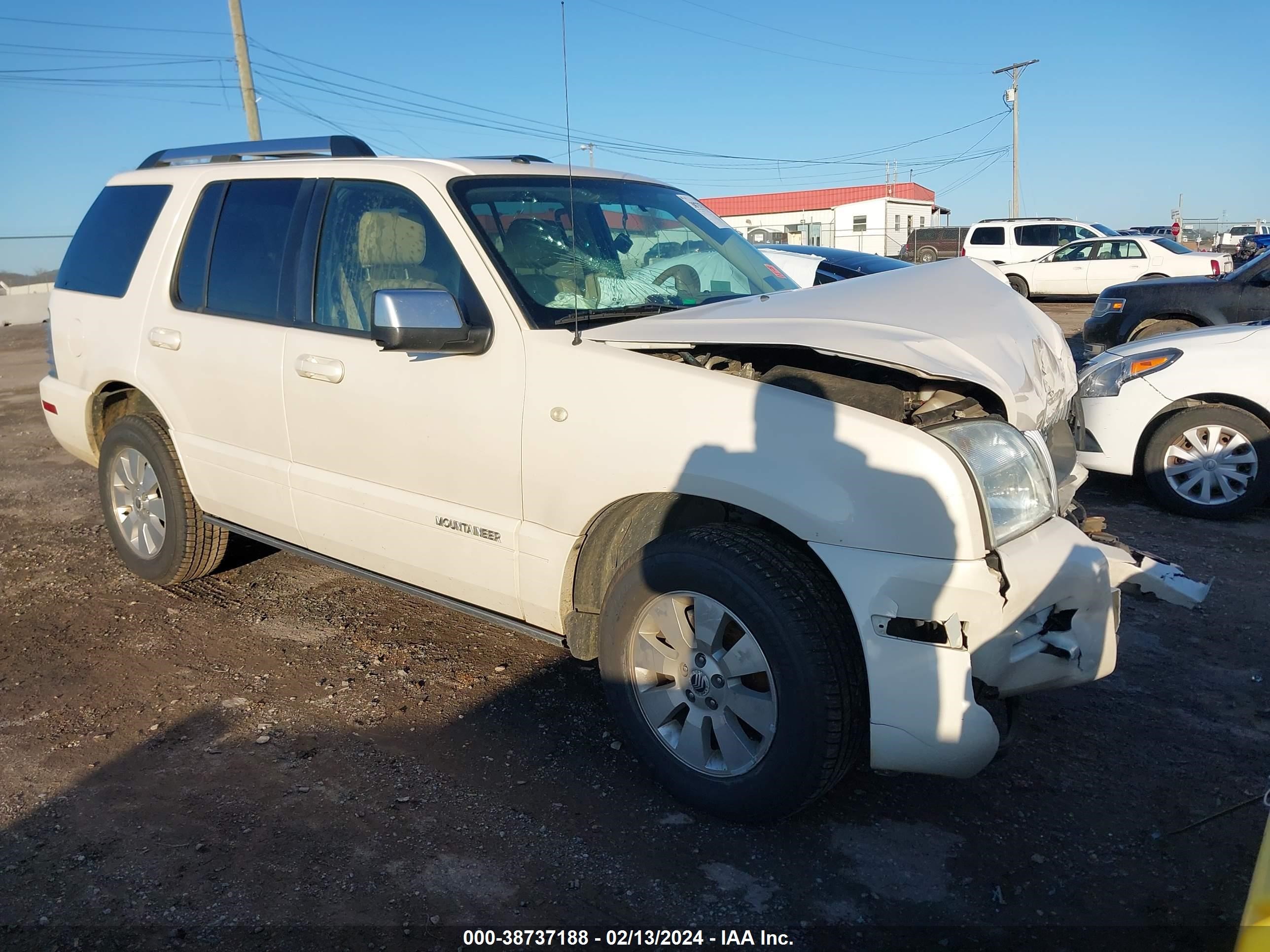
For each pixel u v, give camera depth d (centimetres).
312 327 382
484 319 327
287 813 302
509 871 274
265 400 396
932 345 279
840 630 268
